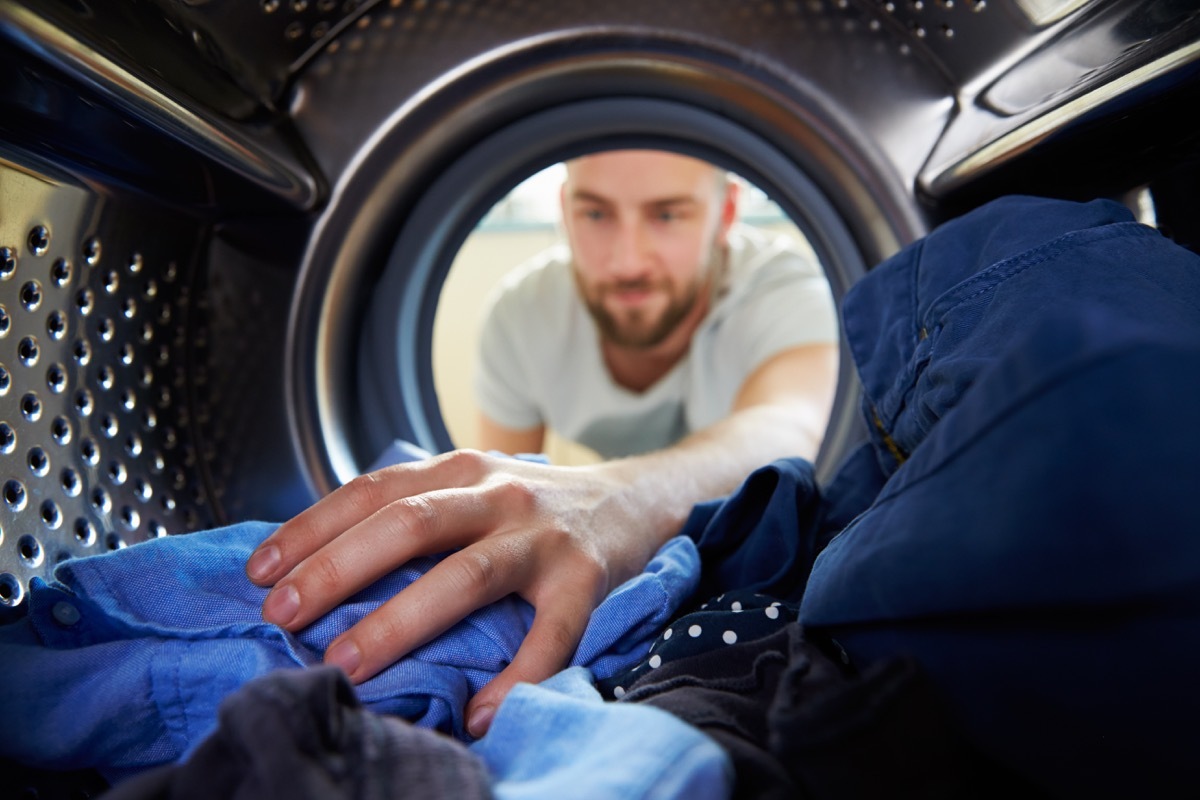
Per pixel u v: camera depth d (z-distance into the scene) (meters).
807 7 0.79
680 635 0.46
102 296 0.63
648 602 0.50
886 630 0.36
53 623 0.46
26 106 0.49
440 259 0.92
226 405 0.76
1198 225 0.60
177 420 0.71
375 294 0.88
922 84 0.79
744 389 1.53
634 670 0.46
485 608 0.50
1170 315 0.40
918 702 0.29
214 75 0.67
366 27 0.79
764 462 0.91
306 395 0.82
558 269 2.00
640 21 0.81
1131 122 0.55
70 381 0.59
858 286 0.60
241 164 0.66
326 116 0.80
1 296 0.52
